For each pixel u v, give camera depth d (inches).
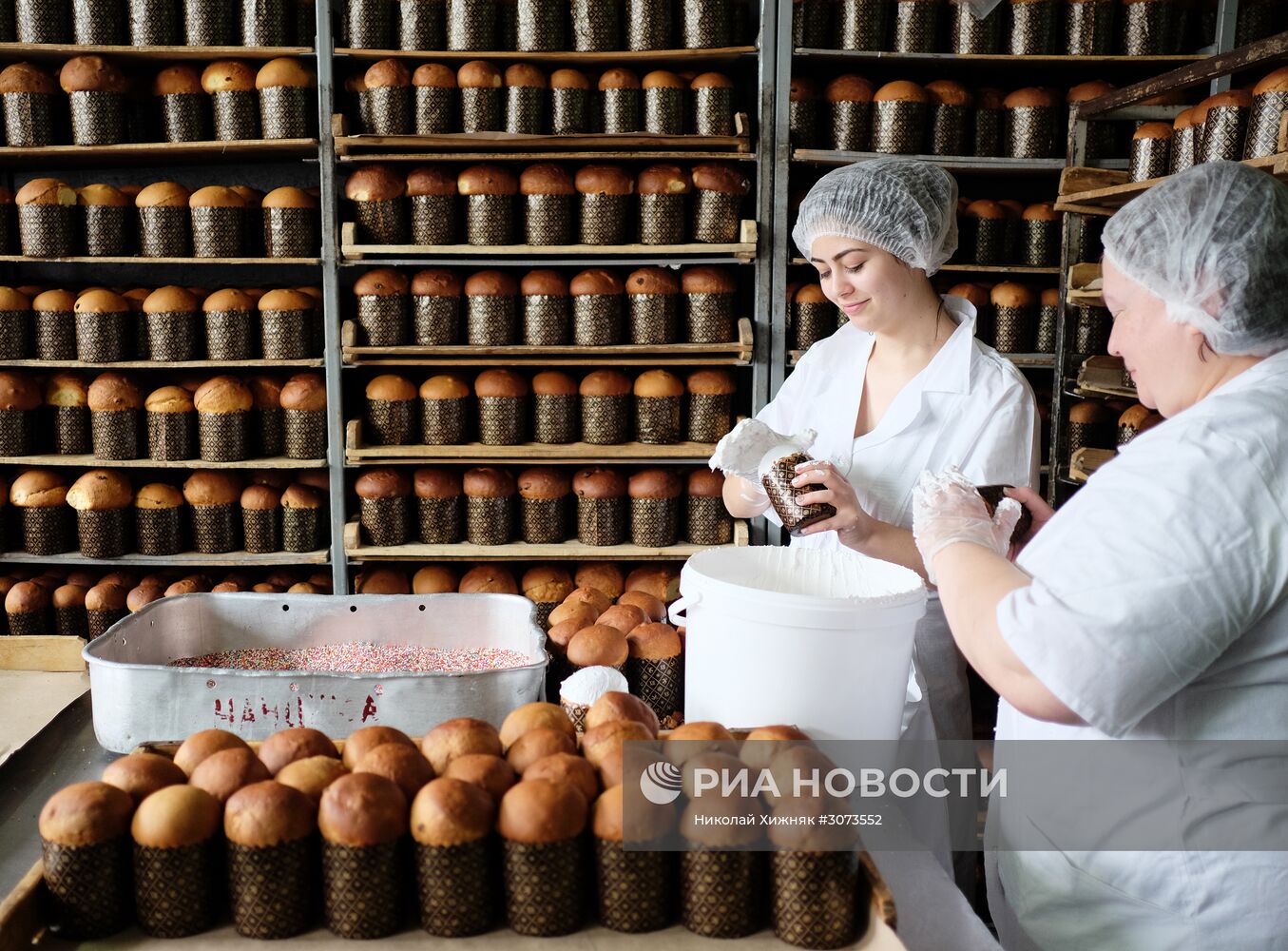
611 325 110.6
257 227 115.3
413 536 115.8
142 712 53.8
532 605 70.2
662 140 108.3
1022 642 35.8
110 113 109.6
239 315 110.7
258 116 110.4
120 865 38.3
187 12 108.3
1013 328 113.3
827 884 37.8
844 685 45.9
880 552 62.9
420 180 108.3
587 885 39.3
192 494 112.0
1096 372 102.8
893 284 67.1
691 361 112.0
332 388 111.9
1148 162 99.7
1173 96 107.3
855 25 109.2
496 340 110.5
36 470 116.0
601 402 111.9
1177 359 40.9
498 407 111.3
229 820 37.8
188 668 53.5
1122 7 110.6
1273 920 40.8
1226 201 38.1
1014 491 55.6
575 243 111.3
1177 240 38.6
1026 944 49.7
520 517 115.5
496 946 37.9
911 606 46.6
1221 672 40.0
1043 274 118.4
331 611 71.2
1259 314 38.0
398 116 107.7
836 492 57.6
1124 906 44.4
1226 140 89.3
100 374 115.0
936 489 43.6
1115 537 35.7
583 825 38.7
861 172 66.6
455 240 111.7
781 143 109.3
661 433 112.8
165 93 109.5
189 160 117.8
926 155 111.5
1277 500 35.3
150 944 37.9
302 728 43.4
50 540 113.0
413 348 109.9
